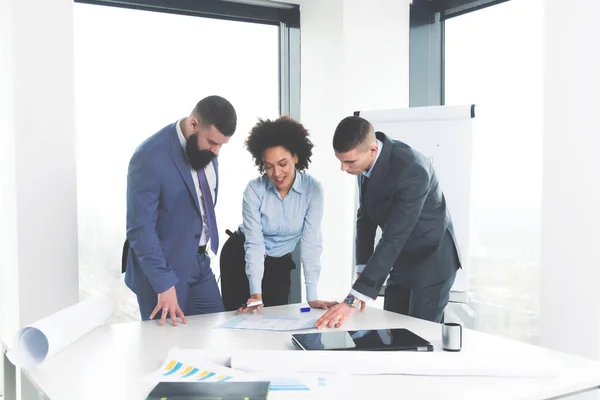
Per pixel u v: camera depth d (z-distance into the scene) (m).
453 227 3.03
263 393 1.34
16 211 2.84
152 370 1.61
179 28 3.78
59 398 1.40
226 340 1.94
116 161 3.58
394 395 1.39
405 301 3.01
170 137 2.46
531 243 3.30
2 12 2.87
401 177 2.46
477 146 3.66
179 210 2.52
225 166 3.99
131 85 3.62
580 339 2.71
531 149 3.30
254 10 4.00
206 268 2.75
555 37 2.78
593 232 2.65
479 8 3.68
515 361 1.57
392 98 3.92
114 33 3.56
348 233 3.80
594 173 2.64
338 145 2.44
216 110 2.31
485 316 3.62
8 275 2.96
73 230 2.99
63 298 2.97
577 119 2.70
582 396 1.52
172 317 2.19
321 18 3.89
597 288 2.64
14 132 2.83
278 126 2.62
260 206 2.76
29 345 1.77
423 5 4.01
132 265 2.61
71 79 2.96
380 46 3.85
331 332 1.92
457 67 3.88
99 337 1.98
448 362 1.55
